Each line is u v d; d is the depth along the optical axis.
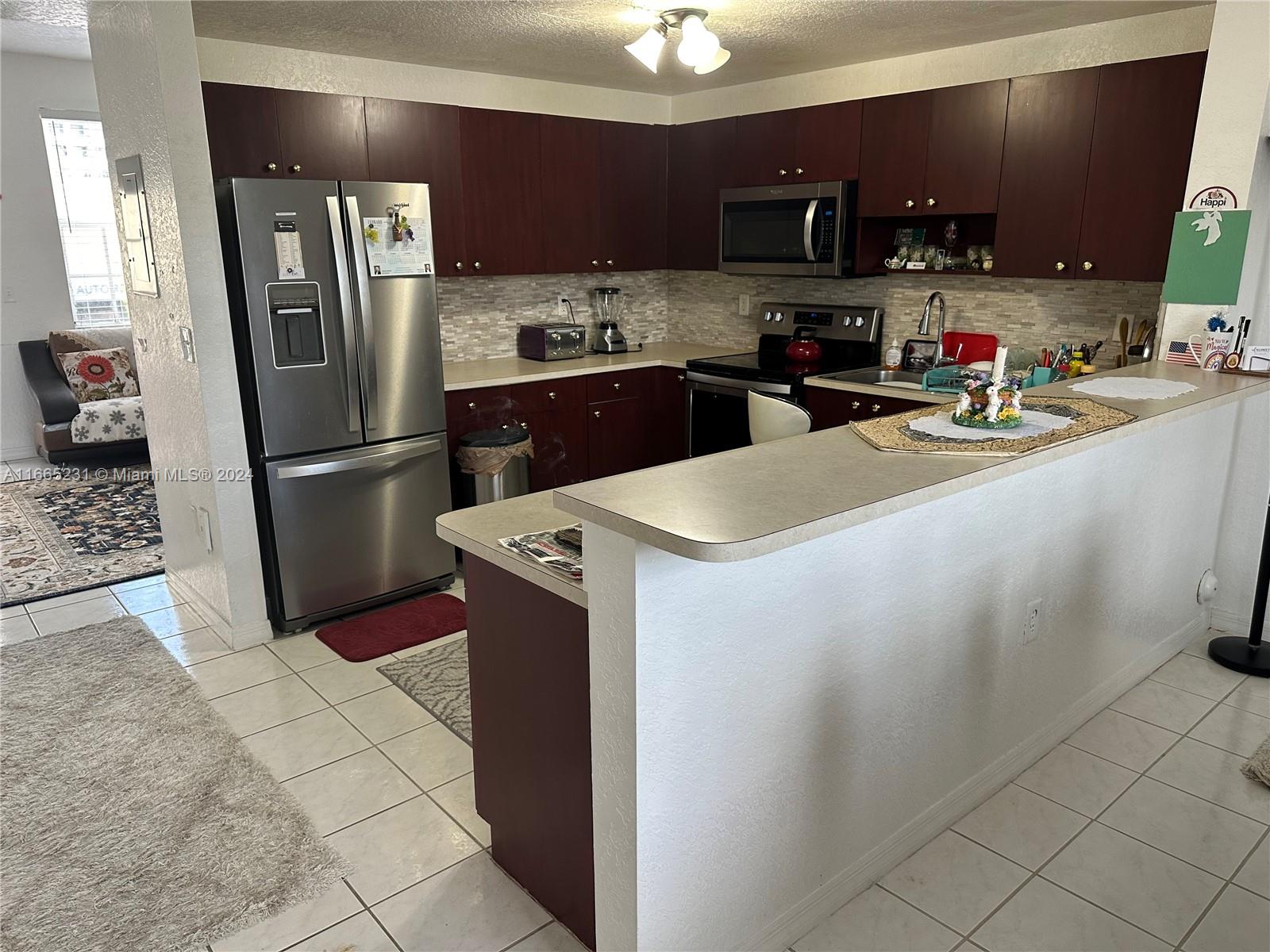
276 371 3.27
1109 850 2.22
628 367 4.76
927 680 2.15
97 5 3.30
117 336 6.52
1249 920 1.99
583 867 1.88
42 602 3.91
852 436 2.13
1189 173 3.00
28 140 6.22
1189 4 3.14
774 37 3.67
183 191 2.92
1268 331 3.18
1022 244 3.63
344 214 3.32
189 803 2.44
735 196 4.61
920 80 4.05
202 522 3.42
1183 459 2.99
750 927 1.87
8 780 2.55
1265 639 3.35
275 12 3.21
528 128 4.44
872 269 4.33
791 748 1.85
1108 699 2.92
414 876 2.16
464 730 2.80
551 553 1.82
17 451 6.45
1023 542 2.33
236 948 1.93
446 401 4.09
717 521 1.42
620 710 1.57
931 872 2.17
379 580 3.72
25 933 1.97
